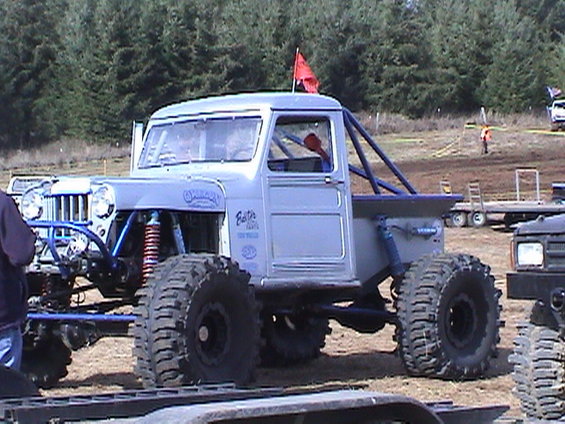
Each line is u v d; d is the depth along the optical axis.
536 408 7.55
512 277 7.40
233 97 9.51
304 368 10.36
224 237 8.73
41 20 60.34
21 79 59.12
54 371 9.00
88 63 56.34
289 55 61.38
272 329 10.19
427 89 63.41
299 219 9.17
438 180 35.06
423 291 9.47
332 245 9.36
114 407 4.66
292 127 9.30
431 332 9.39
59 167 42.19
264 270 8.91
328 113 9.50
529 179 35.22
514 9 67.88
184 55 57.94
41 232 8.38
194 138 9.47
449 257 9.73
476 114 63.31
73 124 57.41
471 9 66.12
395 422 4.20
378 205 9.92
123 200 8.13
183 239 8.77
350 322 10.35
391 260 9.92
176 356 7.66
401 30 63.62
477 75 64.75
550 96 59.91
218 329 8.05
